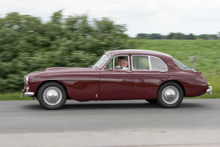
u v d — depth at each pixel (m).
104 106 9.16
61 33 13.40
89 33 13.40
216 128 6.30
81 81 8.36
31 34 12.95
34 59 11.92
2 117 7.42
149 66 8.73
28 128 6.26
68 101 10.18
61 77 8.29
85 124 6.68
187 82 8.77
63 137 5.46
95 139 5.32
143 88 8.59
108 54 8.83
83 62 12.23
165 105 8.77
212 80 14.48
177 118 7.39
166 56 8.88
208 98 10.94
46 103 8.37
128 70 8.59
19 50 12.38
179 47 34.78
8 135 5.61
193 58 11.82
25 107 8.84
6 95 10.72
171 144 5.03
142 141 5.21
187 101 10.17
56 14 13.59
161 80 8.65
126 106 9.17
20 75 11.70
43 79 8.25
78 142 5.12
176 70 8.82
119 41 12.95
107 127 6.38
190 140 5.29
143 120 7.13
